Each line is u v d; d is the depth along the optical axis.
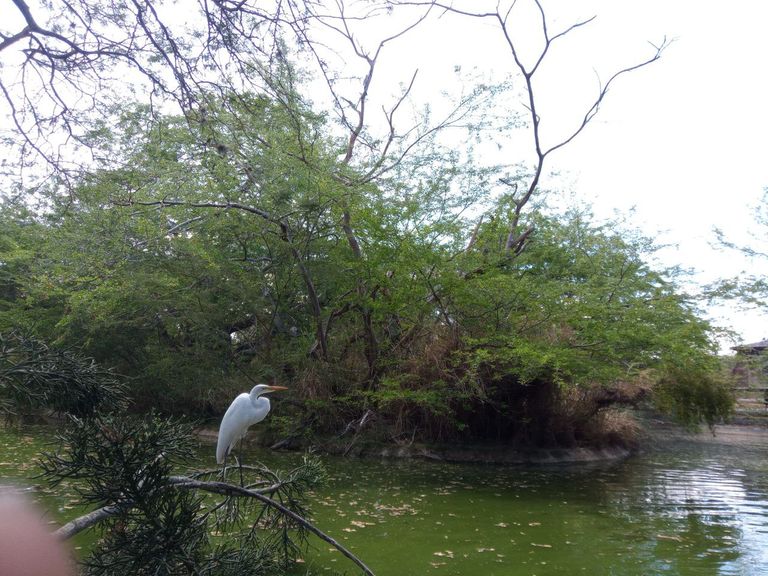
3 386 4.57
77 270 12.99
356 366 16.28
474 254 14.80
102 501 4.45
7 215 16.30
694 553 7.39
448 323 14.88
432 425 15.75
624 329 12.68
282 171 13.16
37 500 8.15
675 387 16.77
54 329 15.95
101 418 4.51
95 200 11.13
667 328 13.68
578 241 17.98
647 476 14.02
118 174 11.16
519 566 6.69
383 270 14.34
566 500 10.70
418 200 15.23
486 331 14.34
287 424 15.67
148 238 13.24
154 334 17.86
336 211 14.41
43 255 14.95
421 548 7.25
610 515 9.53
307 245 14.95
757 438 22.53
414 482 11.88
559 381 12.69
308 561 6.45
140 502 4.35
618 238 18.03
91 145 8.20
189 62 6.90
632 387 16.61
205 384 16.11
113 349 17.27
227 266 15.15
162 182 13.38
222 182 13.21
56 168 8.03
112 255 13.21
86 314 14.29
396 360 15.11
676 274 20.05
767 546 7.78
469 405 14.80
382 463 14.38
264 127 11.32
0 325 15.73
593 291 14.11
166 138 11.78
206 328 16.02
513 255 15.38
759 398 21.02
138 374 17.08
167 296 15.44
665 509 10.14
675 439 21.94
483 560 6.87
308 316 16.91
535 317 14.10
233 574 4.79
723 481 13.43
